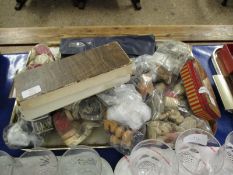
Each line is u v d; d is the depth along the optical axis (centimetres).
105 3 213
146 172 60
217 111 71
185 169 60
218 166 61
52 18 200
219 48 92
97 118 67
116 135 64
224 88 81
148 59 79
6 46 102
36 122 65
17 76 62
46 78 61
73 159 62
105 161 65
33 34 103
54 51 85
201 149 66
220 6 217
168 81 77
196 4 218
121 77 67
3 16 199
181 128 68
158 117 69
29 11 203
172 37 104
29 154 62
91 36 98
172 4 217
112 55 66
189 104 73
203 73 79
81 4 207
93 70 63
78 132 67
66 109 67
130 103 66
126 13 207
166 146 63
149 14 208
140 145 62
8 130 67
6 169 59
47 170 60
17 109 70
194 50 95
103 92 68
